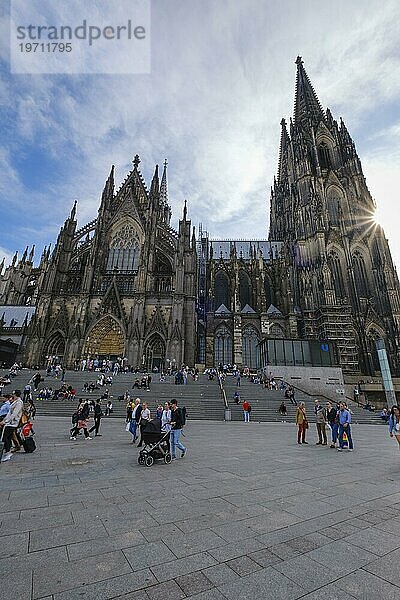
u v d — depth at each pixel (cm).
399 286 6819
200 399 3759
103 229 6888
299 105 9969
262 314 6881
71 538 575
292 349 5206
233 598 410
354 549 554
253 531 623
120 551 530
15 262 9594
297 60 10819
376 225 7456
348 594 422
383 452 1578
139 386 4041
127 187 7581
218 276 8069
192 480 995
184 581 446
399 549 557
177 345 5616
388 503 806
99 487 903
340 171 8350
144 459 1185
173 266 6562
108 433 2078
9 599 393
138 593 416
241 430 2441
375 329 6494
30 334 5731
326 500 823
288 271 7450
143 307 5931
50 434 1961
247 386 4322
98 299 6138
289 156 9525
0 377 4256
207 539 583
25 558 500
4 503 758
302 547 559
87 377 4403
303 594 421
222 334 6944
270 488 923
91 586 428
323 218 7419
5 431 1255
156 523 654
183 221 6744
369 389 5556
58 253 6450
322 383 4928
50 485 911
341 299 6644
